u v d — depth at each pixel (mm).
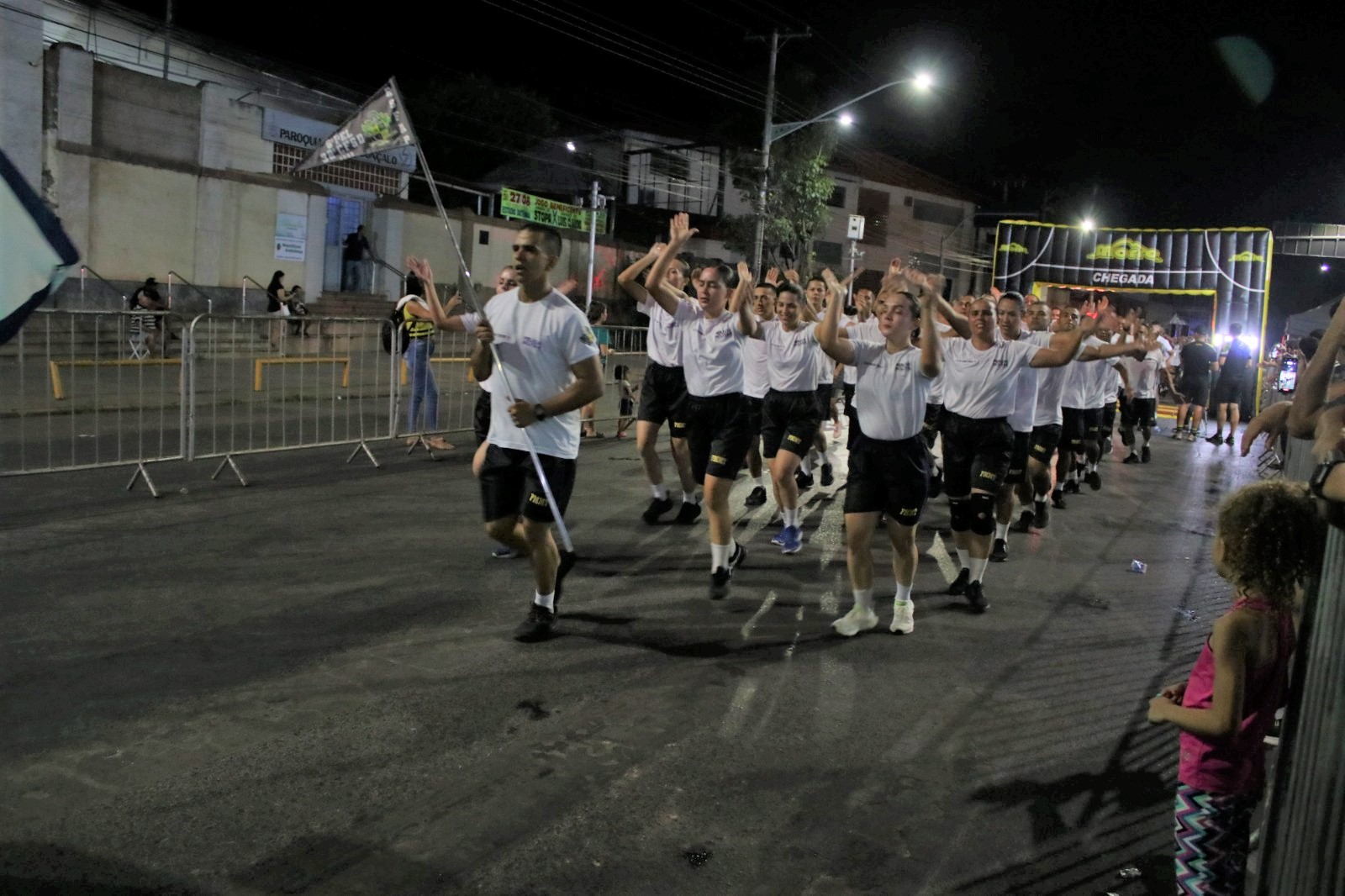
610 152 39719
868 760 4277
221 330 20891
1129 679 5422
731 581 6828
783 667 5320
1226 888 2793
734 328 7004
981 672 5430
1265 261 21016
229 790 3738
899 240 47500
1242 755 2732
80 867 3213
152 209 22359
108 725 4203
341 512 8078
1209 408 23125
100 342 18641
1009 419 7281
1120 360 11500
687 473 8312
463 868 3322
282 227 25156
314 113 26469
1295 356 17125
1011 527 9500
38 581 5980
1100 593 7227
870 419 5699
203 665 4883
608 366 17219
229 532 7289
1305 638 2551
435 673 4938
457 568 6691
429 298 5816
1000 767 4289
